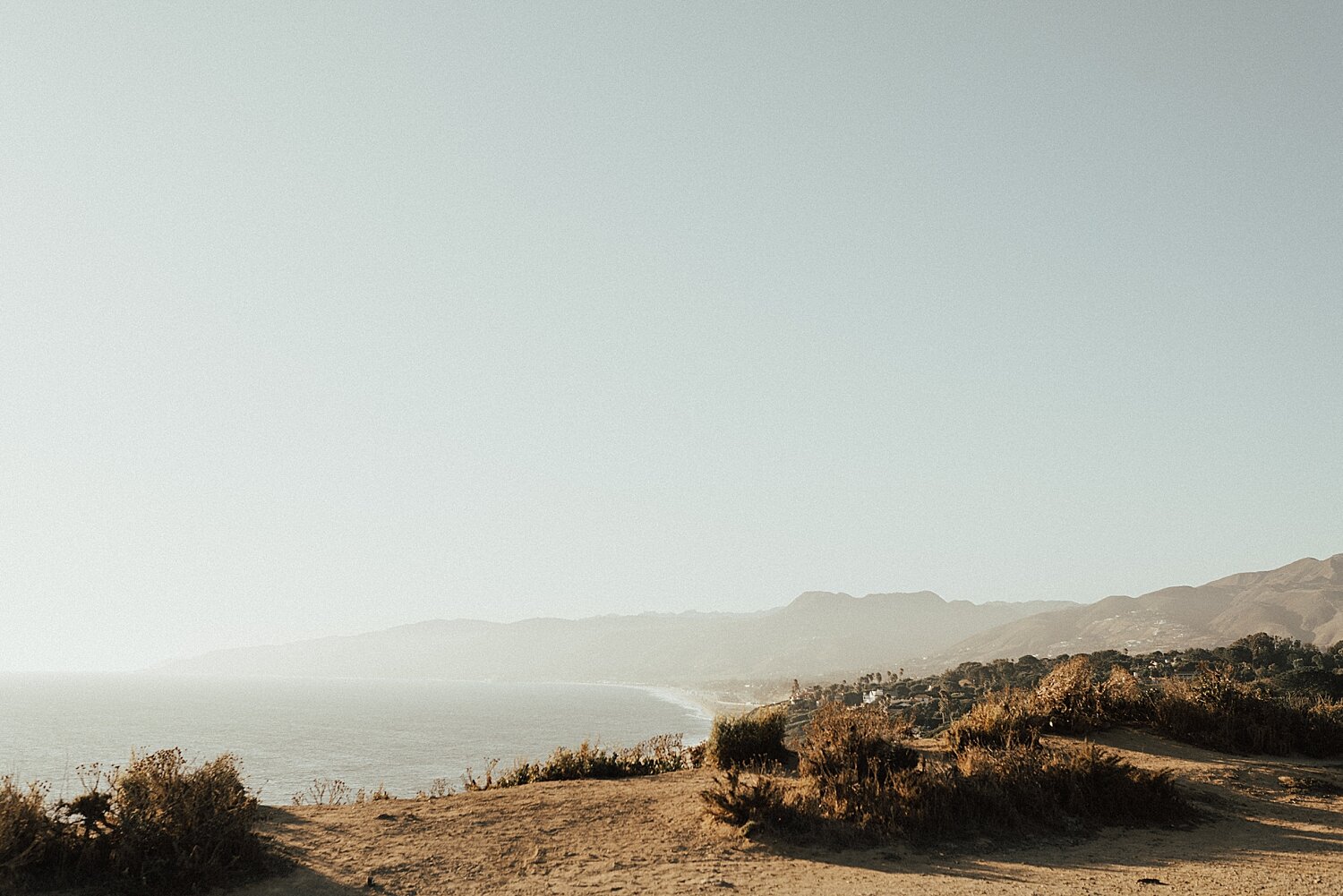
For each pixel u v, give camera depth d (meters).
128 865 9.11
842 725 14.98
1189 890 9.44
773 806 12.17
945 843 11.63
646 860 10.64
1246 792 14.92
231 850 9.90
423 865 10.34
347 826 12.12
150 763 10.55
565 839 11.64
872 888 9.46
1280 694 33.00
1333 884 9.64
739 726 18.16
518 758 19.27
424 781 82.19
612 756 19.73
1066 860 10.96
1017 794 13.16
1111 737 18.88
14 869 8.77
